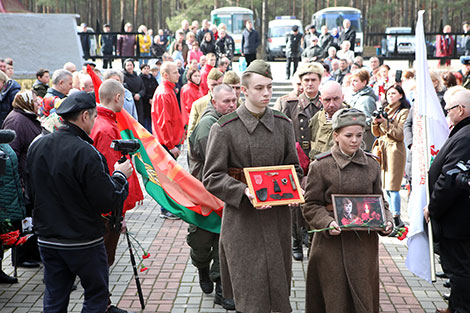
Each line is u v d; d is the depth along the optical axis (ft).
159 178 16.51
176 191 16.26
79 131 12.18
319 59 58.75
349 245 12.98
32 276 18.48
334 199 12.87
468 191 13.23
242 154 12.98
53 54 53.72
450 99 14.24
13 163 15.89
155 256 20.42
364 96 23.73
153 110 24.22
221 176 12.93
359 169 13.15
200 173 16.42
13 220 15.87
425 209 14.61
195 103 22.93
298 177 13.42
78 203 11.94
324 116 18.51
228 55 63.46
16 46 53.11
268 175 12.72
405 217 25.45
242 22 104.12
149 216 25.82
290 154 13.44
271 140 13.10
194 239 16.08
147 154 16.80
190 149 16.56
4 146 15.93
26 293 17.12
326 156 13.28
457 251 13.93
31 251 19.39
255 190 12.47
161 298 16.75
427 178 15.02
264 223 12.94
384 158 22.57
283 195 12.62
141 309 15.96
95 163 11.82
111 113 15.65
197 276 18.45
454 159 13.43
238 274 12.99
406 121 22.47
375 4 165.68
